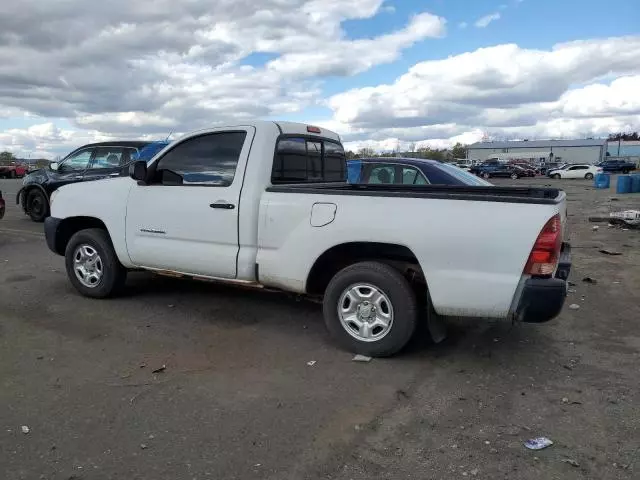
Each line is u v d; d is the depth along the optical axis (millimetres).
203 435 3314
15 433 3299
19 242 10164
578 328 5418
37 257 8664
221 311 5797
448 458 3098
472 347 4855
